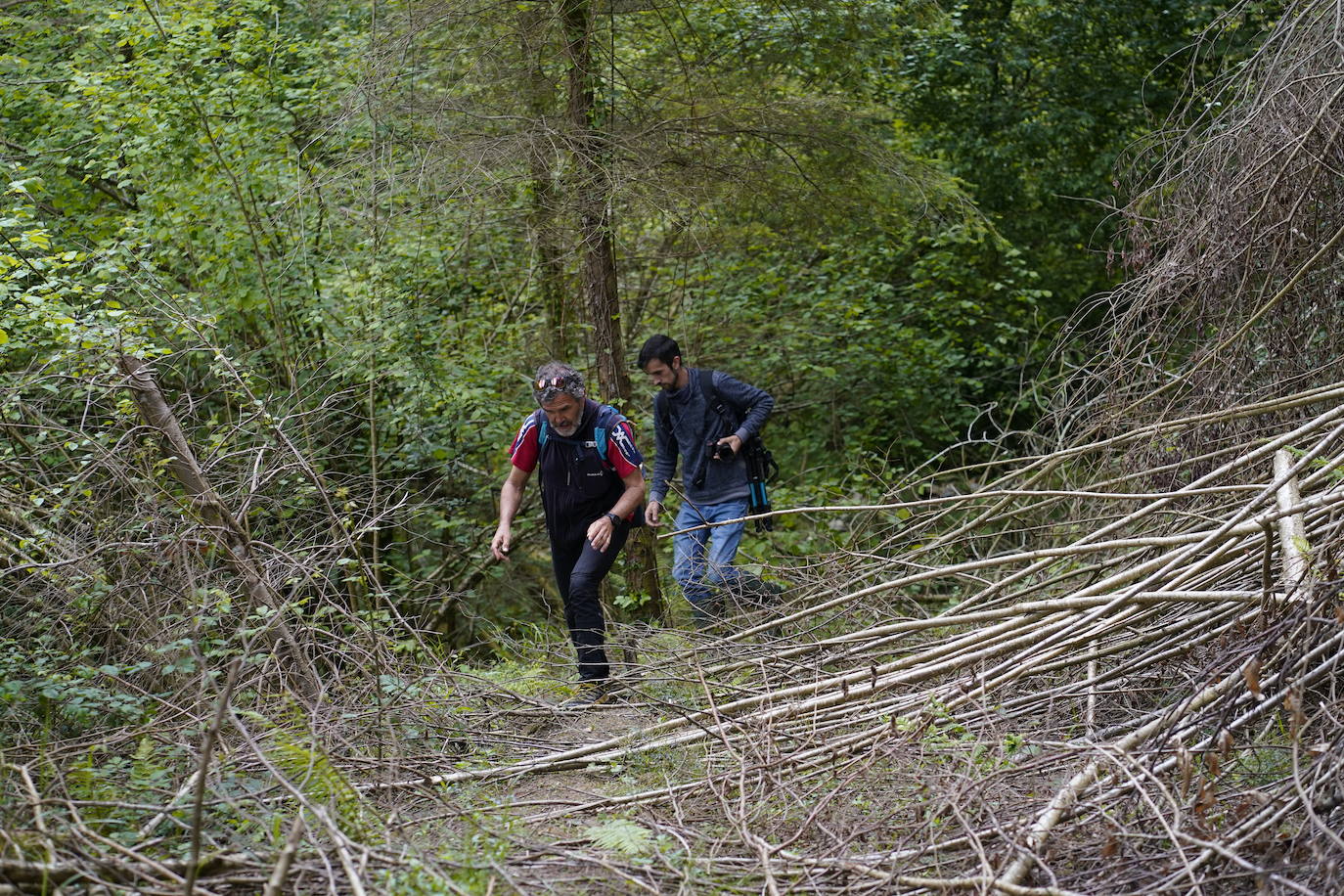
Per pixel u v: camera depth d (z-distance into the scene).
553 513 5.34
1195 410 5.92
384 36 7.54
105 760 3.63
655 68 8.20
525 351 9.69
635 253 10.51
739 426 6.39
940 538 5.91
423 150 7.54
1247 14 8.07
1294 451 4.68
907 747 3.70
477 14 7.24
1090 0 13.05
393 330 8.02
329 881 2.70
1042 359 12.05
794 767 3.73
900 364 11.22
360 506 6.73
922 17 8.88
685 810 3.58
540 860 3.11
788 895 2.90
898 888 2.88
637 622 6.32
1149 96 12.87
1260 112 5.75
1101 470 6.29
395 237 8.41
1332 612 3.45
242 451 4.71
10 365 5.81
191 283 8.50
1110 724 3.91
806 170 8.36
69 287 5.82
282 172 8.41
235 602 4.26
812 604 5.84
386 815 3.41
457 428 8.63
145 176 8.13
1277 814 2.80
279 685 4.13
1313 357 5.74
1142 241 6.44
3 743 3.56
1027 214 13.25
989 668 4.30
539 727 4.67
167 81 8.05
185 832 3.11
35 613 4.05
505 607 9.44
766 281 11.22
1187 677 3.79
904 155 8.91
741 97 8.15
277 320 8.17
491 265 9.74
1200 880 2.64
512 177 7.58
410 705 4.15
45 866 2.56
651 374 6.34
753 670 5.06
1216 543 4.10
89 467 4.38
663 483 6.53
